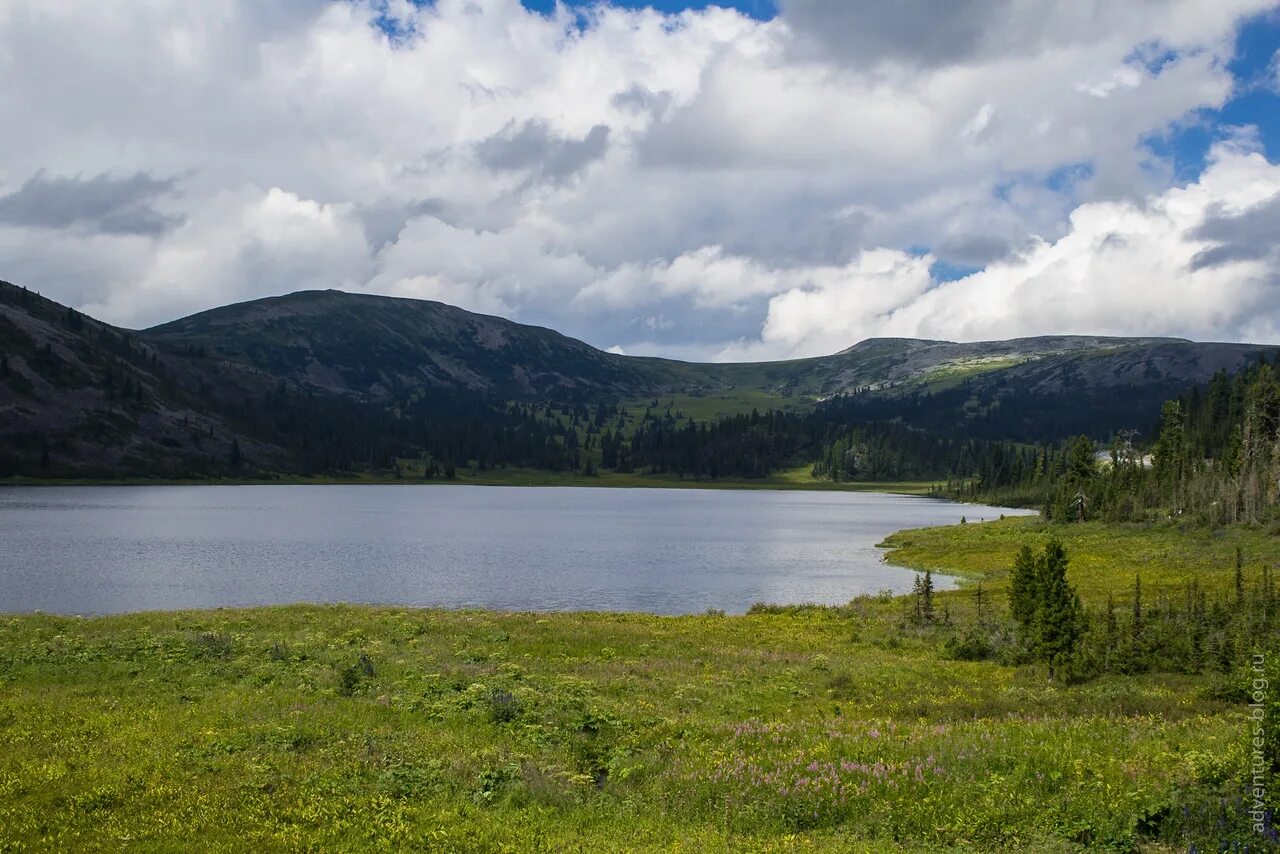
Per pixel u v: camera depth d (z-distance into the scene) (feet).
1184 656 114.32
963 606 199.62
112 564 302.66
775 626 176.24
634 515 655.76
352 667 97.86
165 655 104.12
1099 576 247.70
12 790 53.36
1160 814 47.06
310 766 60.08
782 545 426.10
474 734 71.51
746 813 51.55
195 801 52.29
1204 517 335.67
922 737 66.80
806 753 62.59
